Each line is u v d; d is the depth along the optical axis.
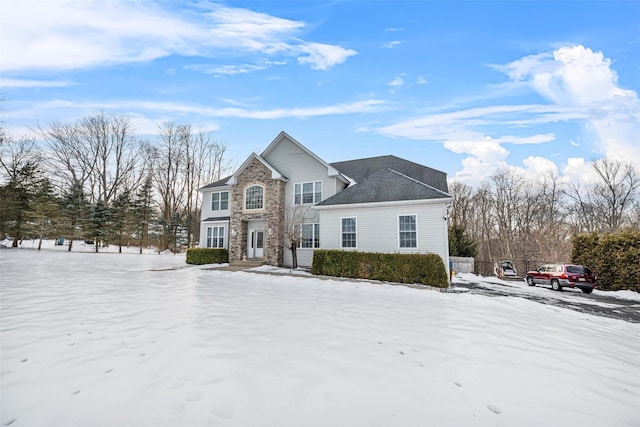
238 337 4.15
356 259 12.10
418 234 12.87
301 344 3.96
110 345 3.71
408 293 9.14
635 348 4.82
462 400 2.70
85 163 32.72
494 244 34.25
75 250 27.05
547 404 2.73
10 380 2.76
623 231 15.54
